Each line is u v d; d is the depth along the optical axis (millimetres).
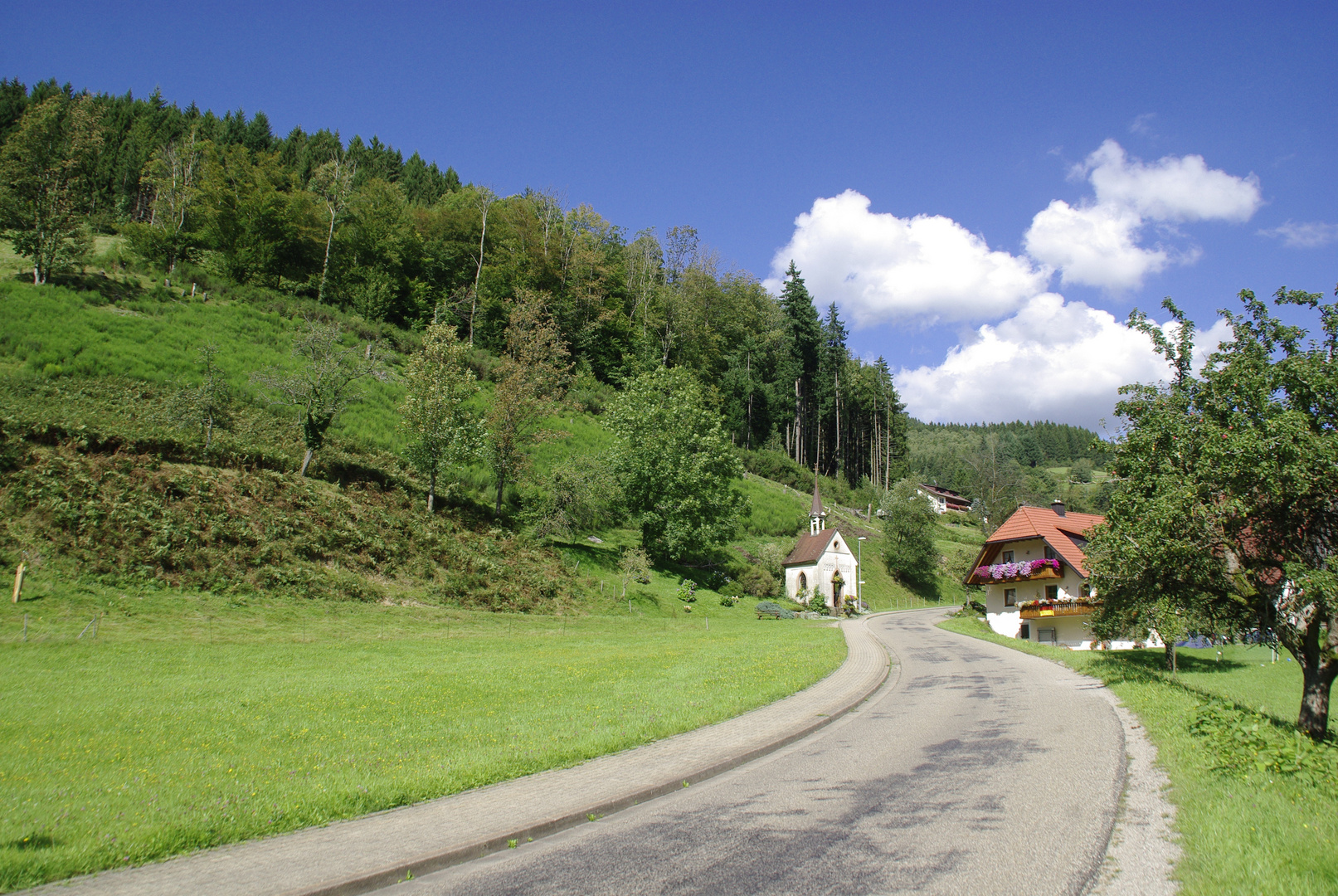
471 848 6754
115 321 46594
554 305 82812
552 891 5777
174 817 7457
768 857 6375
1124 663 21172
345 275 73500
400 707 14352
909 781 8898
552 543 46125
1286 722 14008
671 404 57094
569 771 9648
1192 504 13820
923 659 24641
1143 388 16359
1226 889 5301
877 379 123500
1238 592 14547
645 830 7355
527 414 47469
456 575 35781
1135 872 5828
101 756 10336
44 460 28391
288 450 39594
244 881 5953
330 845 6863
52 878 5984
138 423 35000
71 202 51562
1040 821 7160
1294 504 13039
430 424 41656
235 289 62156
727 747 10836
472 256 85312
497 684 17344
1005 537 43688
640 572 45406
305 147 110750
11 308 43188
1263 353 14609
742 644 28172
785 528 75312
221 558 28656
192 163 76312
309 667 19922
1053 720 12680
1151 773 8922
